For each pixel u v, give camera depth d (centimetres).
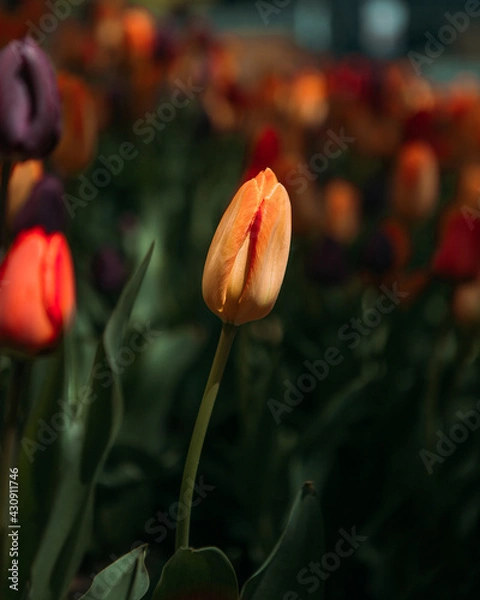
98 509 124
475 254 117
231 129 250
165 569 85
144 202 230
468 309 119
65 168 125
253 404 122
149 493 129
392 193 169
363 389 133
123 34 253
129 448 126
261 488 120
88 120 123
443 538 121
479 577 121
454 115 220
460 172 215
